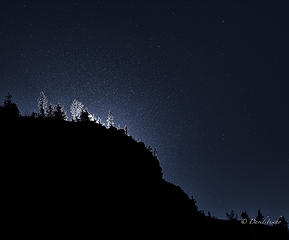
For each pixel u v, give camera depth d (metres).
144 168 100.12
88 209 64.12
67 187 68.69
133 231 64.38
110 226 61.75
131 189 82.50
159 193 93.06
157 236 68.06
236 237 89.94
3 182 62.28
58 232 52.50
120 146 101.81
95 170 81.38
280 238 97.88
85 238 54.00
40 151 80.88
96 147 93.50
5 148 76.94
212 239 82.50
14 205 55.81
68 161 80.19
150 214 76.94
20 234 48.47
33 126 96.31
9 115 100.50
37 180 67.19
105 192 73.88
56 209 59.28
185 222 85.69
